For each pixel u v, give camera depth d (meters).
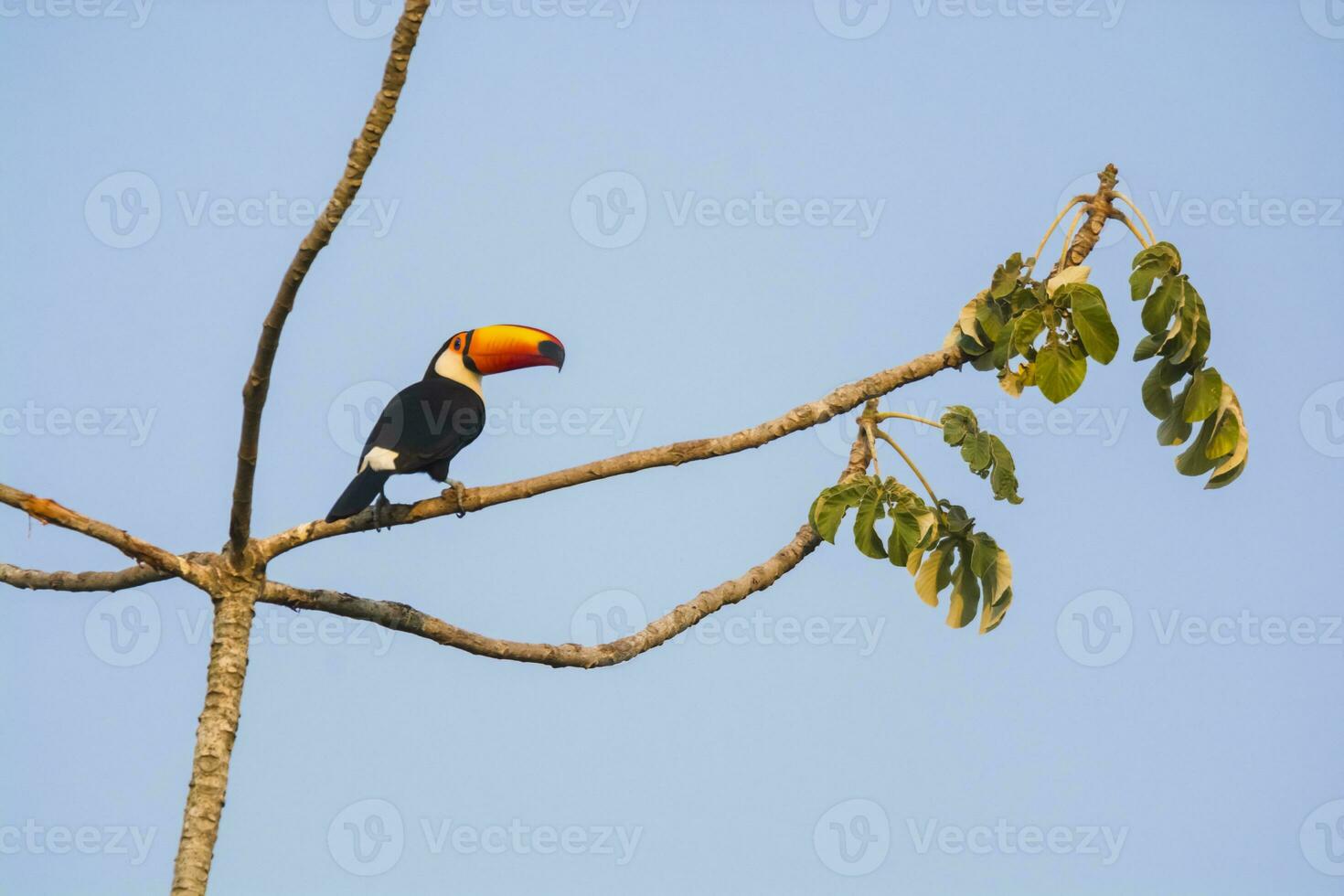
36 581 11.04
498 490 10.91
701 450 10.55
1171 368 11.72
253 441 8.92
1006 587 12.05
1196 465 11.87
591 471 10.56
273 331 8.42
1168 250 11.36
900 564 11.61
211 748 9.02
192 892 8.53
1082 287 11.20
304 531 10.04
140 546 9.31
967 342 11.66
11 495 9.05
